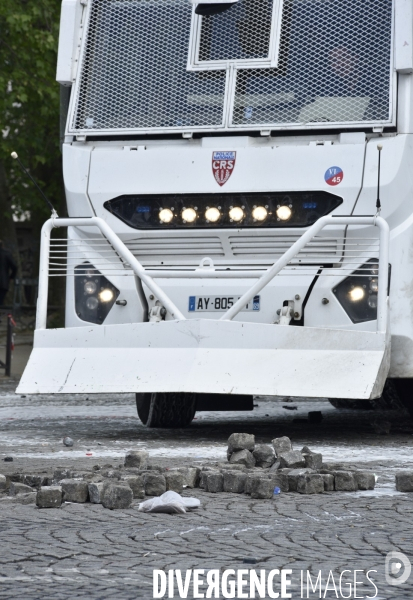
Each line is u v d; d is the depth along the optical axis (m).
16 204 87.62
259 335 22.70
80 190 25.11
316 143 23.92
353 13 24.09
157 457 20.53
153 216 24.75
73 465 19.33
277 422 29.70
